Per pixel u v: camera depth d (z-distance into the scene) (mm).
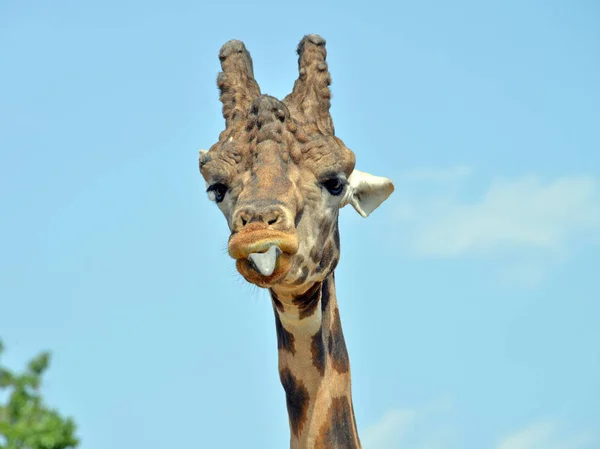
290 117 25484
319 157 25250
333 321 27156
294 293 25594
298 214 24734
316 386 26391
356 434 27000
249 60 27734
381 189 28531
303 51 27062
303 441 26391
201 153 28266
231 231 23688
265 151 24891
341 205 27984
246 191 24172
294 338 26281
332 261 25875
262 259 23125
